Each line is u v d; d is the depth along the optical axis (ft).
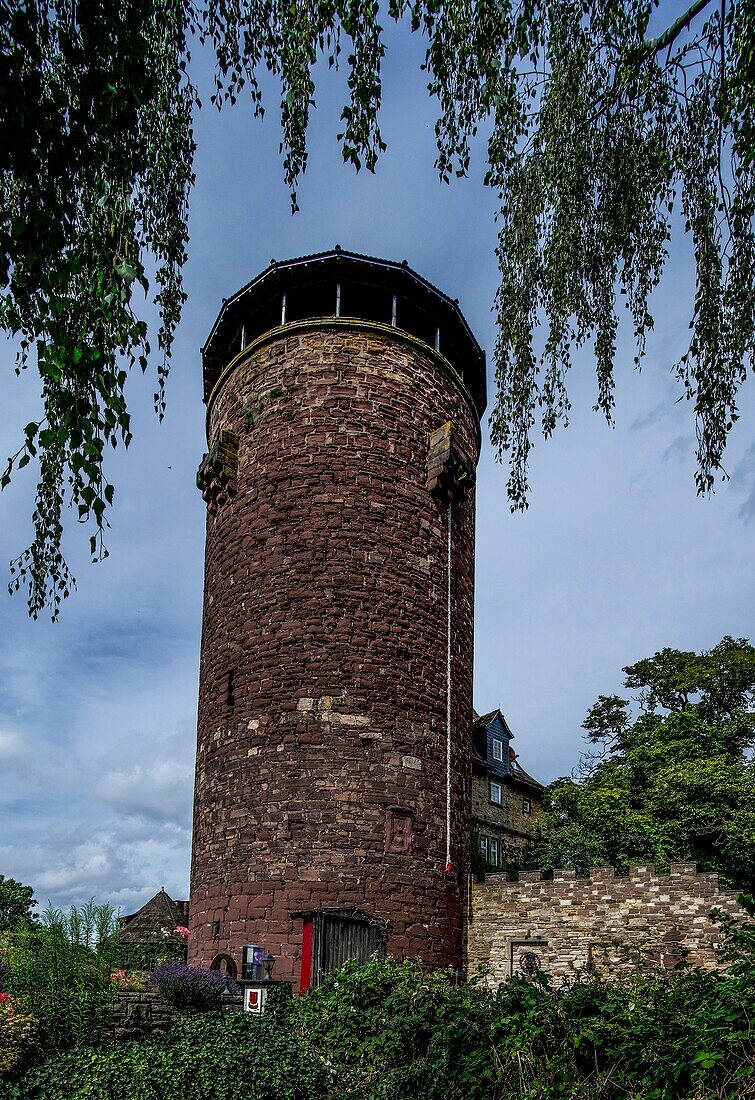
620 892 58.49
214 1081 26.86
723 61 20.56
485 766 101.50
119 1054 28.02
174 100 23.80
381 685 54.95
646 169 23.89
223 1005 40.27
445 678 59.00
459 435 65.82
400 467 59.93
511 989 28.14
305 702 53.67
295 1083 28.30
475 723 105.29
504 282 26.27
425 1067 27.96
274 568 57.06
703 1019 21.83
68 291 18.31
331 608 55.47
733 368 23.71
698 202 23.31
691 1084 21.18
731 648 106.22
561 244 24.57
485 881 63.31
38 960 35.45
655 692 109.09
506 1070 25.31
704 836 88.17
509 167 24.77
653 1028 22.66
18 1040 29.12
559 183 24.11
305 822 51.42
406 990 33.88
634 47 22.15
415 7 21.63
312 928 48.16
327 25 21.91
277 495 58.49
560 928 59.57
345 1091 28.99
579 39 22.75
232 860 52.85
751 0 19.76
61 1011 32.58
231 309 65.21
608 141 23.82
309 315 66.69
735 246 22.53
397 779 53.72
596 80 23.50
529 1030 25.36
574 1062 24.00
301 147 23.59
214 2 22.26
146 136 22.26
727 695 104.27
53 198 16.70
